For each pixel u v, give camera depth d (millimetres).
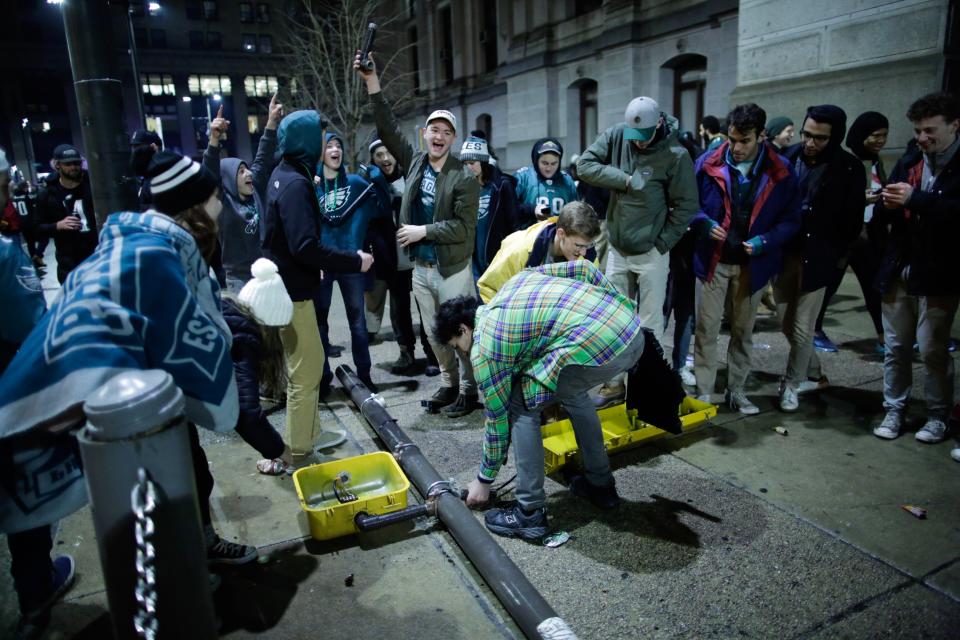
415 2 23000
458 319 2730
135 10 48156
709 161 3672
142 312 1683
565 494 3031
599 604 2264
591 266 2529
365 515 2637
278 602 2320
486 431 2557
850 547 2539
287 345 3117
